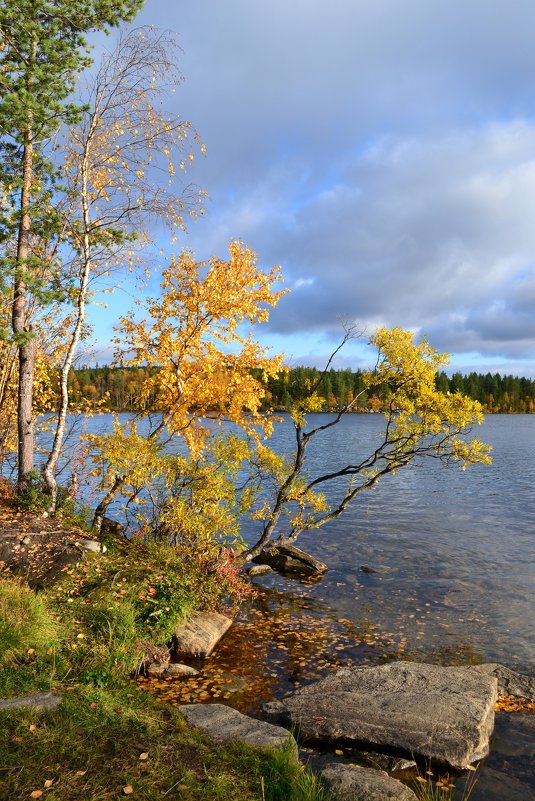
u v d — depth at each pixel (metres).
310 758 6.36
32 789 4.27
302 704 7.21
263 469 13.45
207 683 8.20
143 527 12.68
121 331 13.77
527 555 16.62
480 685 7.64
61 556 10.55
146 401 14.47
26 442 13.78
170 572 10.48
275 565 15.34
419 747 6.36
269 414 14.10
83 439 13.78
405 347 12.27
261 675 8.66
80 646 7.68
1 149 13.58
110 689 6.74
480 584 13.82
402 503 25.55
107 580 9.68
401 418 12.57
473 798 5.76
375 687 7.56
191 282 13.42
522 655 9.60
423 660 9.38
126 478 12.69
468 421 11.92
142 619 9.07
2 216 13.27
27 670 6.63
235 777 4.82
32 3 12.50
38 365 16.67
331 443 55.25
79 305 13.67
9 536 10.98
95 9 12.91
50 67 12.59
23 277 12.34
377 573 14.77
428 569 15.16
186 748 5.24
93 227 13.52
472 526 20.75
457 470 37.56
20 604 7.77
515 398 167.25
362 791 5.19
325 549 17.25
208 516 12.11
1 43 12.90
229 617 11.05
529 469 38.62
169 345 13.52
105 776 4.55
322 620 11.30
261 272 13.66
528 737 6.91
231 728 5.98
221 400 13.76
